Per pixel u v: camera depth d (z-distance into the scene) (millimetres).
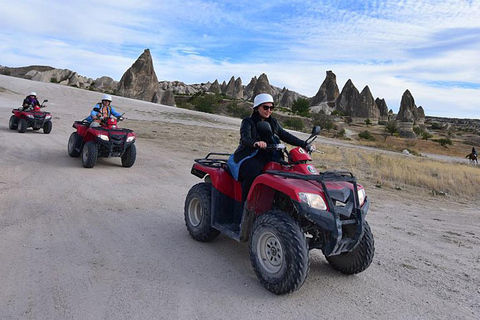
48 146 13273
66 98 45156
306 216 3518
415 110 186000
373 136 91062
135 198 7387
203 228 4961
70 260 4219
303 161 4117
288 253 3568
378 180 13984
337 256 4512
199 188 5188
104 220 5801
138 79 126000
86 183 8289
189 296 3621
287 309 3521
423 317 3615
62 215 5859
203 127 33000
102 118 10477
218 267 4367
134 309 3305
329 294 3938
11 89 46281
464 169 21641
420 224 7742
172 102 126188
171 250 4789
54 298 3379
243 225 4262
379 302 3846
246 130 4445
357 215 3846
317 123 88750
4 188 7141
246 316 3338
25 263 4043
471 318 3672
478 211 10094
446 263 5301
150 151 15250
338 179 3797
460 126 196625
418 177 14977
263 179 3939
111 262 4262
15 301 3279
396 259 5301
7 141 13453
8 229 5023
